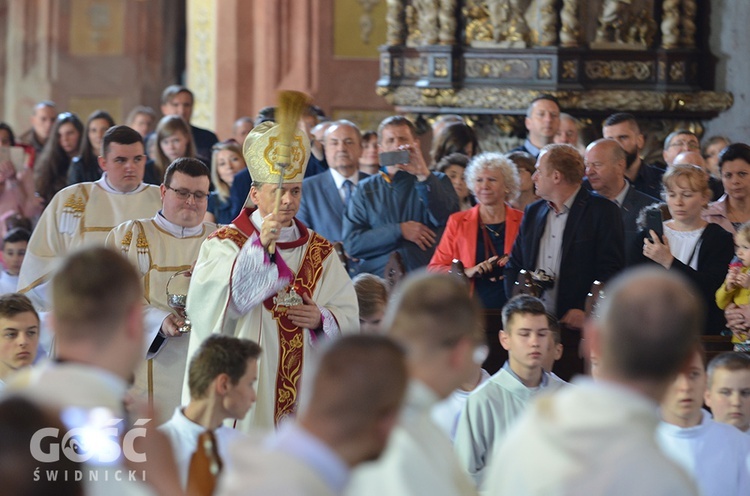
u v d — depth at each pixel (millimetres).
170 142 14047
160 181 14047
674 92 16422
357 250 11805
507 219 11273
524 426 4238
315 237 8555
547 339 7805
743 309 9031
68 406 4125
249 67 23219
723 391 7191
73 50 27641
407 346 4590
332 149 12812
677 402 6801
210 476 6258
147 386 9188
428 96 16906
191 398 6508
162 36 28281
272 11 22859
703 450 6824
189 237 9539
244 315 8242
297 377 8297
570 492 3984
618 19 16547
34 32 27422
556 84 16484
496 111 16641
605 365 4160
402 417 4465
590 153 11391
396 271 10859
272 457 3740
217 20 23281
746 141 16500
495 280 10914
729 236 10359
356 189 12016
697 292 9625
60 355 4398
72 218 10352
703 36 16781
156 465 5078
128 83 27734
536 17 16781
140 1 27797
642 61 16562
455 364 4613
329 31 22812
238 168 14977
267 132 8258
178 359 9266
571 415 4086
